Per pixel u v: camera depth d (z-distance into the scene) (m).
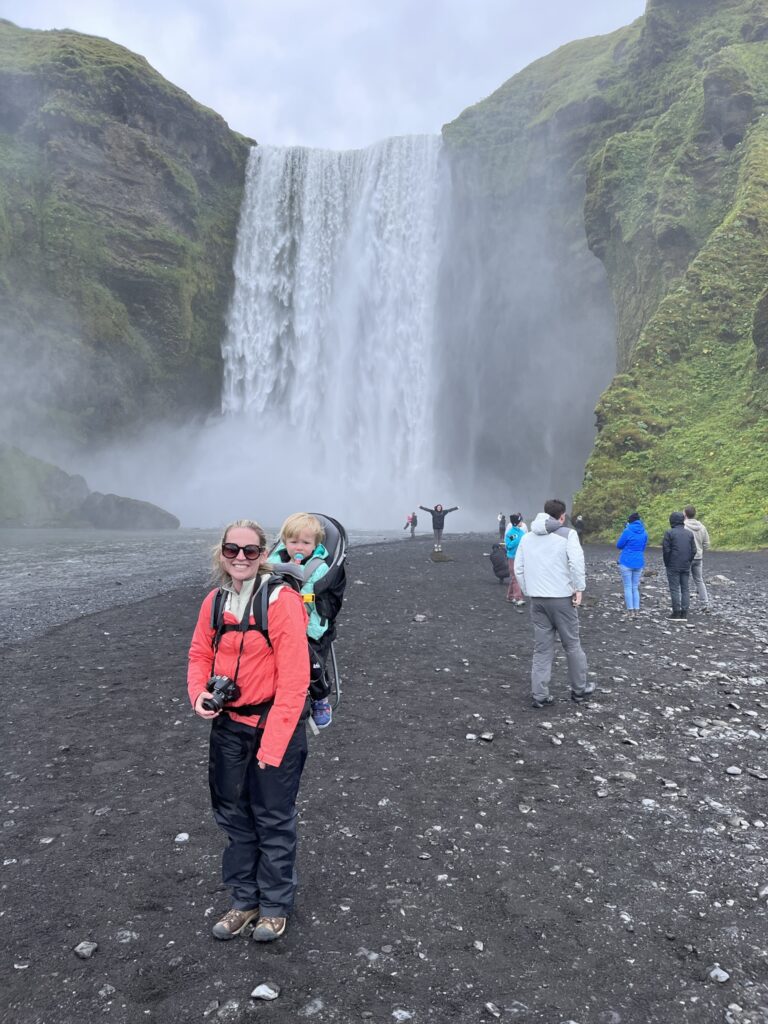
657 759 5.48
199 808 4.66
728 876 3.76
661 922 3.33
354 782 5.07
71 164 55.72
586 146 57.53
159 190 60.16
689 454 29.52
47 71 55.84
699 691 7.36
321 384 64.56
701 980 2.92
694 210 40.84
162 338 60.41
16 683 7.95
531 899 3.53
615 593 14.90
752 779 5.08
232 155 65.94
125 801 4.78
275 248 65.94
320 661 3.51
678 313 34.78
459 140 64.81
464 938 3.21
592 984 2.89
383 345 63.44
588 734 6.08
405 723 6.40
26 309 52.19
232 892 3.31
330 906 3.48
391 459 62.44
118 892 3.62
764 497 25.67
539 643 6.90
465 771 5.27
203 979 2.93
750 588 15.41
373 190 64.31
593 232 49.03
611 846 4.09
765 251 35.41
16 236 53.06
